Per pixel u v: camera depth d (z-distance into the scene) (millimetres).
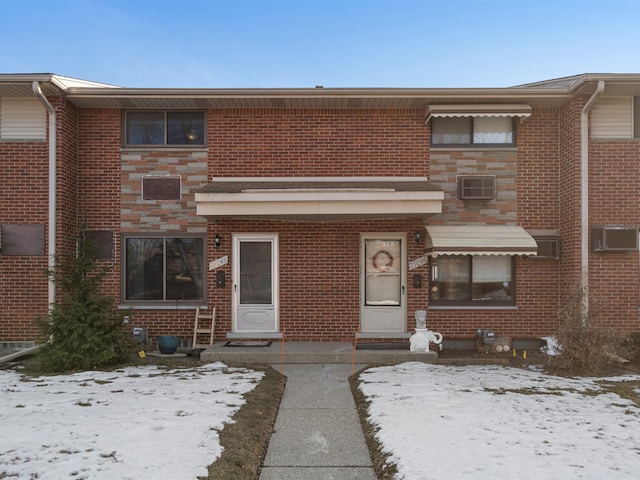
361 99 11281
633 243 10781
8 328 10992
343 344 11273
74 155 11555
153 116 11875
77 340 9328
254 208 10523
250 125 11789
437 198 10391
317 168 11766
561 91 10992
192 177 11773
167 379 8539
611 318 10906
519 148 11758
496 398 7270
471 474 4605
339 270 11703
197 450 5156
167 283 11828
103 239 11680
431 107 11234
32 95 11023
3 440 5352
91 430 5688
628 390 7887
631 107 11156
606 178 11055
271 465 5262
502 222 11711
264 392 7723
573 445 5328
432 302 11742
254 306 11750
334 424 6527
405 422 6129
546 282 11672
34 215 11023
